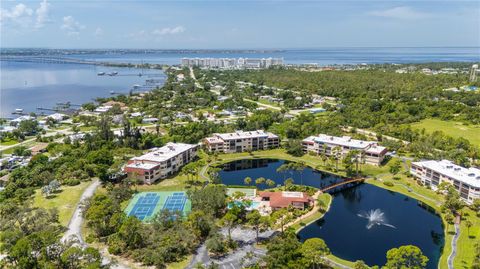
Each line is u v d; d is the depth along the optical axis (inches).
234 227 5969.5
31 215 5900.6
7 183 7603.4
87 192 7278.5
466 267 4896.7
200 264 4667.8
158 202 6983.3
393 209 6958.7
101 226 5644.7
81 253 4522.6
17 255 4426.7
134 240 5187.0
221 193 6555.1
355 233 6028.5
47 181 7687.0
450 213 6250.0
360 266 4628.4
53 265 4431.6
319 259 4709.6
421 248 5565.9
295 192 7116.1
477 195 6717.5
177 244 5187.0
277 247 4682.6
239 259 5059.1
